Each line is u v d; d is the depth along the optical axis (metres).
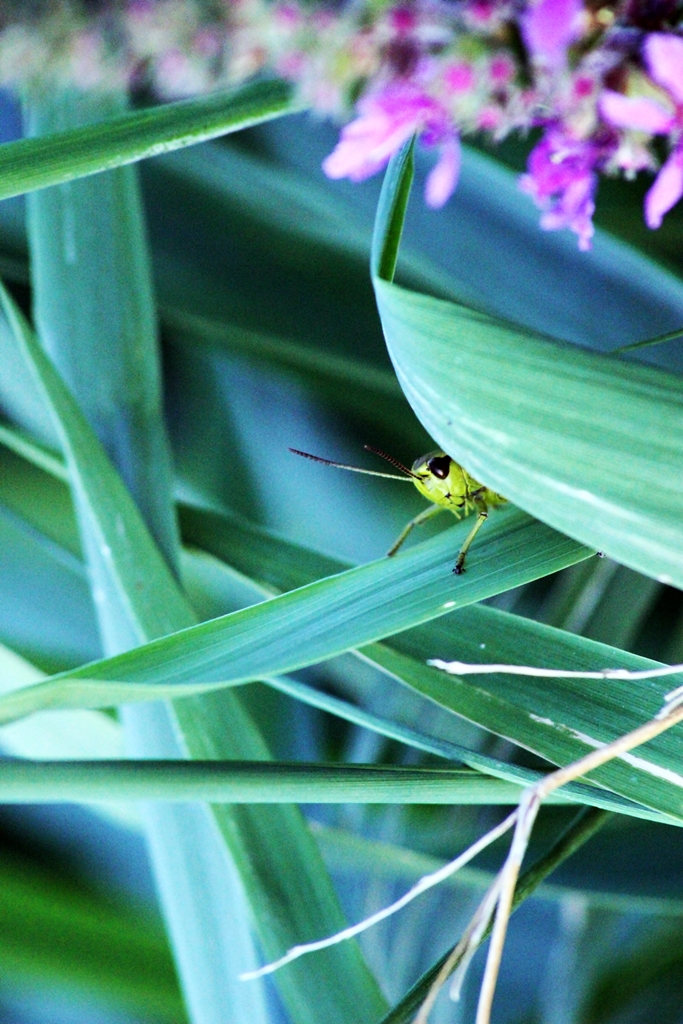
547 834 0.26
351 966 0.23
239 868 0.23
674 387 0.21
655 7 0.20
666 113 0.20
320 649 0.22
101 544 0.24
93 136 0.22
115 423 0.25
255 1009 0.24
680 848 0.25
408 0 0.19
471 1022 0.26
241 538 0.25
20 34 0.19
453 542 0.23
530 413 0.21
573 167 0.21
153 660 0.22
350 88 0.20
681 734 0.22
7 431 0.26
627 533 0.21
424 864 0.26
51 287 0.26
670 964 0.26
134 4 0.18
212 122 0.22
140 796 0.22
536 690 0.23
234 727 0.24
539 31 0.18
